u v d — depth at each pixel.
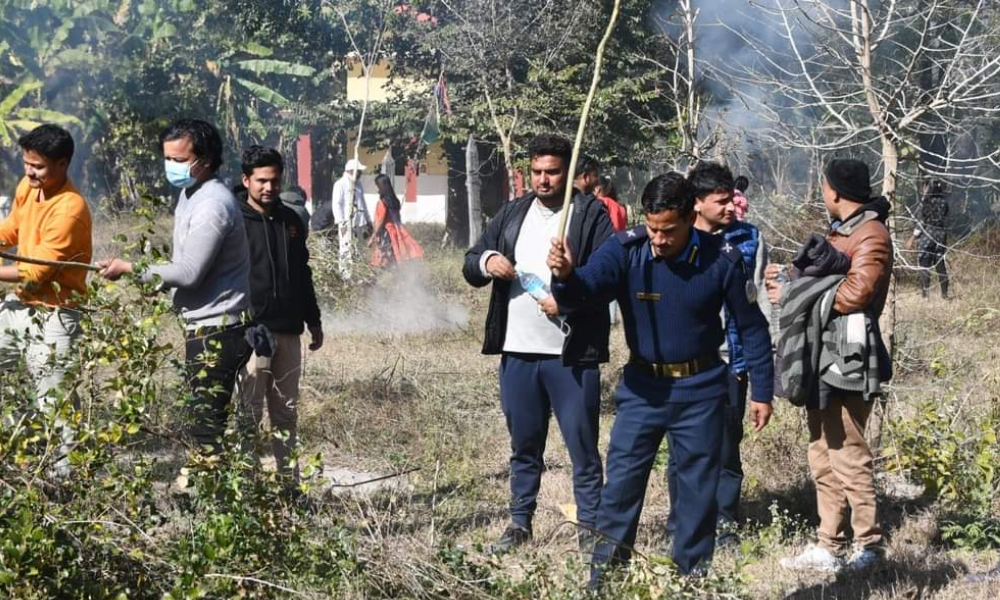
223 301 6.59
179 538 5.04
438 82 24.77
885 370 6.38
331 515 5.50
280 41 27.95
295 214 7.36
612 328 13.85
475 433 9.12
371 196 36.94
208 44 23.77
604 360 6.48
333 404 9.09
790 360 6.34
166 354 5.55
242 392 6.95
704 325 5.48
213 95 24.17
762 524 7.19
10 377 5.31
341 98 29.77
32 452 5.07
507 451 8.81
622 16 24.03
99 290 5.51
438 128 24.47
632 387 5.57
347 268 14.39
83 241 6.65
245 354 6.66
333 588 4.85
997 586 6.13
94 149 22.44
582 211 6.54
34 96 20.77
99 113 21.72
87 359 5.28
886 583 6.23
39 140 6.55
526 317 6.54
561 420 6.50
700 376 5.47
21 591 4.39
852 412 6.37
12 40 20.44
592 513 6.50
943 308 13.80
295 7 27.69
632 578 5.14
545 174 6.50
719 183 6.73
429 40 26.17
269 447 7.97
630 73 24.48
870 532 6.42
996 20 9.63
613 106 23.23
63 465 5.17
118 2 21.67
